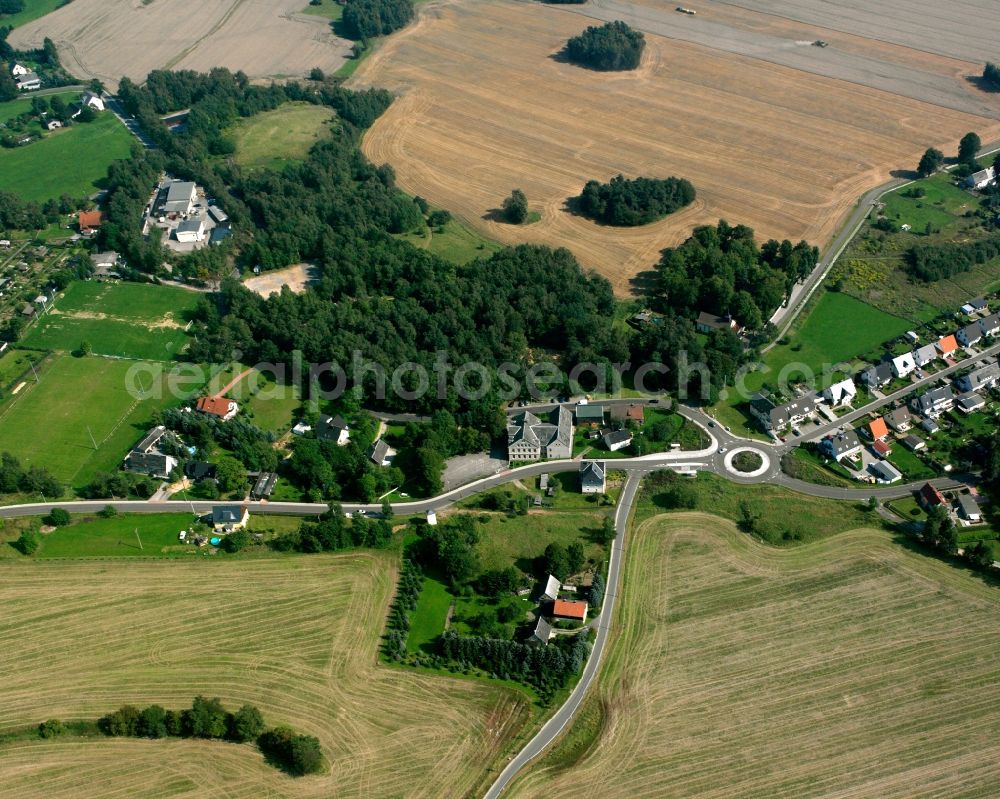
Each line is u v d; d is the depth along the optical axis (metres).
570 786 151.50
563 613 179.12
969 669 166.75
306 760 152.75
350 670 172.38
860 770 151.38
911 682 165.12
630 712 162.88
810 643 173.62
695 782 150.88
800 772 151.50
